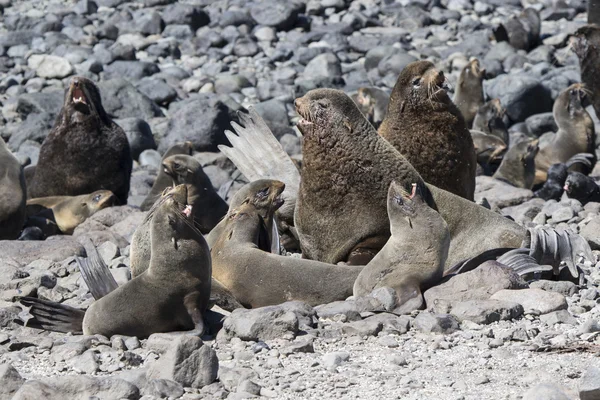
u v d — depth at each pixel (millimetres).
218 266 36250
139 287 31859
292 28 109875
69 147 62125
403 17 112375
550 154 70688
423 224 34000
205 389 26984
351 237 39344
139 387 26766
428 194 39469
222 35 106250
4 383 26797
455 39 106625
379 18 114062
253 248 36281
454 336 30703
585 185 55938
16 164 53656
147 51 103688
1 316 34344
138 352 30703
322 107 39375
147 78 93188
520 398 25344
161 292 31719
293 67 97438
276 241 39375
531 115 84250
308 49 99562
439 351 29516
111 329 31781
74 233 53281
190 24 109562
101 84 85750
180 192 34969
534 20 103062
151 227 32062
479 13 115438
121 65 96625
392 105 44531
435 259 33844
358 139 39250
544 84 87125
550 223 49344
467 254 39375
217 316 33562
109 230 51469
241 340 30797
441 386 26578
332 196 39469
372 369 28156
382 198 39000
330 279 35125
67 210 58594
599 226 44000
